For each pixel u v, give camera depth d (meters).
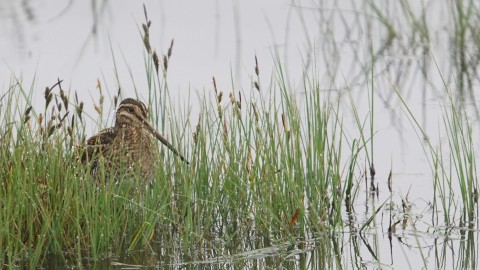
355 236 16.41
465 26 25.98
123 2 29.38
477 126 21.08
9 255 14.62
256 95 22.31
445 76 24.59
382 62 25.56
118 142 17.42
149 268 15.03
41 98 21.72
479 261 15.37
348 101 22.78
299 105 21.95
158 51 25.70
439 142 19.95
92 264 15.11
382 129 21.33
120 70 24.05
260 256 15.53
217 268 15.11
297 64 25.09
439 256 15.57
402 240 16.25
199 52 25.70
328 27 27.47
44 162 15.82
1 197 14.97
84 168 16.55
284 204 16.56
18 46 25.80
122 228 15.85
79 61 24.67
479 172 19.00
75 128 17.97
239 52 25.75
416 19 27.62
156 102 18.39
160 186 16.44
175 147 18.00
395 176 19.16
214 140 18.02
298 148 16.97
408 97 23.19
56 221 15.29
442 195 17.14
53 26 27.42
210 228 16.55
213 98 22.06
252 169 16.77
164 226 16.30
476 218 17.09
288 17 28.45
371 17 27.81
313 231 16.48
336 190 17.30
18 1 29.31
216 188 16.69
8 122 16.48
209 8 29.20
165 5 29.31
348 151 20.25
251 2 29.58
